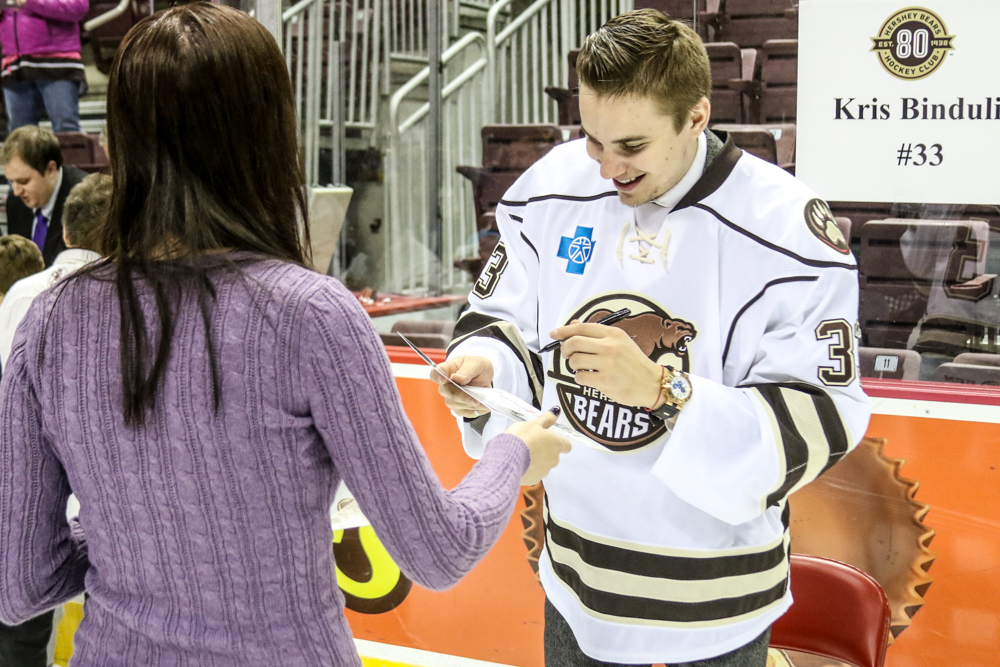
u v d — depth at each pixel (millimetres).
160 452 796
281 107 824
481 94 2414
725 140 1309
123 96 790
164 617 828
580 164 1404
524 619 2080
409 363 2123
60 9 2291
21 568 854
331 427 787
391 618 2195
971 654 1789
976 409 1714
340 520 1631
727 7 1815
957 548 1770
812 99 1753
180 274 790
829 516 1871
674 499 1273
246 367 777
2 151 2219
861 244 1792
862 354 1856
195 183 793
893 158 1721
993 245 1708
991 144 1648
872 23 1682
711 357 1245
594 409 1312
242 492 795
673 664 1323
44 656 2107
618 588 1316
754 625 1294
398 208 2422
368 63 2420
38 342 830
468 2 2371
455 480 2127
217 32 781
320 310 779
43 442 852
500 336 1400
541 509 2018
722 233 1246
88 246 1867
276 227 836
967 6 1606
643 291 1286
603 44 1141
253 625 816
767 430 1140
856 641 1452
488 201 2324
